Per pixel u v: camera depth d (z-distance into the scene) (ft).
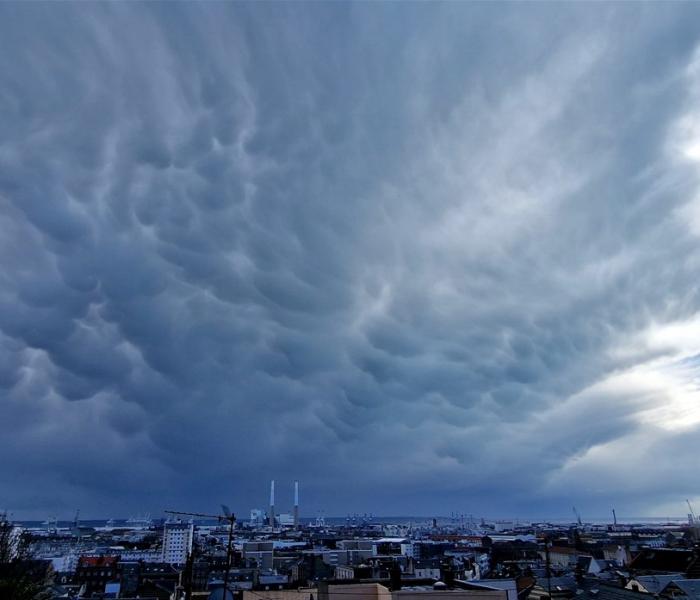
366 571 342.23
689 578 247.50
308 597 214.90
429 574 480.64
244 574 489.26
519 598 252.21
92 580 526.57
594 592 216.33
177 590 376.89
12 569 243.40
